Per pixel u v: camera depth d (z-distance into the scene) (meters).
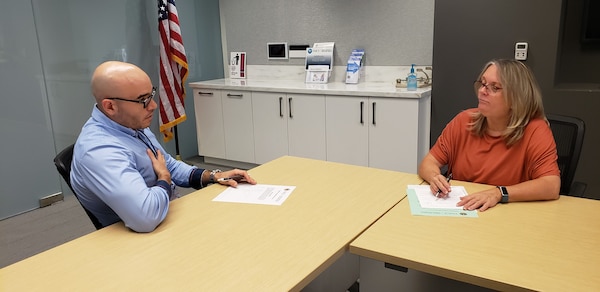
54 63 3.54
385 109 3.45
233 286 1.12
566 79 3.06
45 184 3.59
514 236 1.33
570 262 1.17
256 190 1.81
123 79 1.57
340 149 3.77
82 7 3.67
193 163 4.72
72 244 1.38
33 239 3.02
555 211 1.50
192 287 1.12
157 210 1.47
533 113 1.71
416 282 1.41
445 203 1.61
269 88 4.00
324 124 3.79
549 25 2.80
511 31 2.92
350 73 4.00
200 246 1.34
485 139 1.83
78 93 3.74
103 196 1.48
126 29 4.02
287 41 4.46
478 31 3.03
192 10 4.62
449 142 1.94
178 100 4.16
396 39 3.85
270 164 2.17
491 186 1.76
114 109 1.60
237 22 4.76
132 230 1.47
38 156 3.52
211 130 4.53
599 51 2.93
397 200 1.67
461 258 1.22
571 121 1.92
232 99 4.29
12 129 3.34
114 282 1.16
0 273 1.22
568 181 1.88
